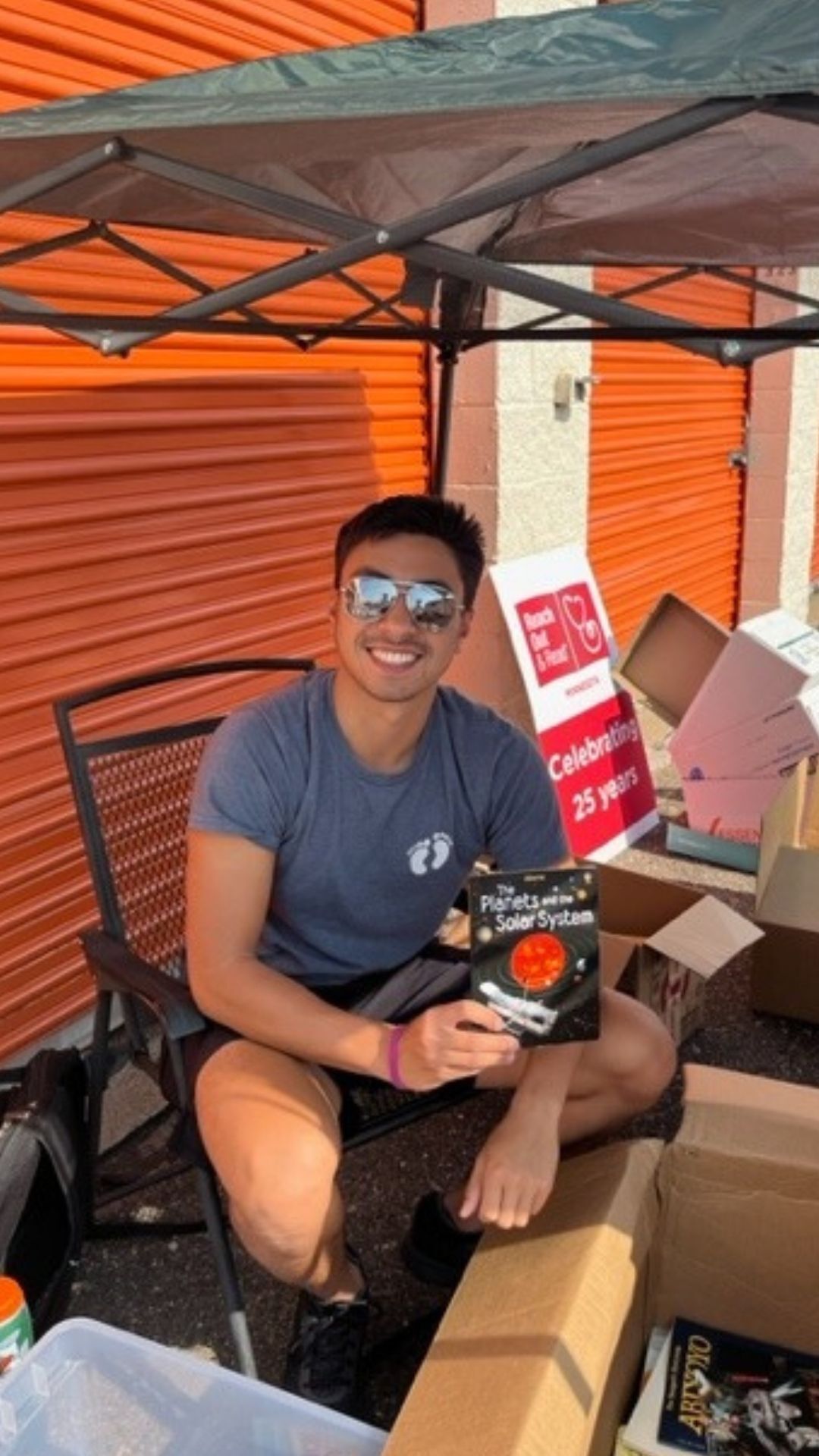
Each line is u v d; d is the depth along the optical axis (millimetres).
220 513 3289
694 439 6305
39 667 2812
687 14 1238
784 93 1006
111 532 2951
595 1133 1997
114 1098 2777
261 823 1787
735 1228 1686
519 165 1789
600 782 4207
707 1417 1597
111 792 2213
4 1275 1759
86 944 2012
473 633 4426
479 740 1940
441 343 3160
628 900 2883
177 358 3080
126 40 2797
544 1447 1259
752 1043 2967
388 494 4020
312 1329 1854
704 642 4391
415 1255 2127
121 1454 1517
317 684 1877
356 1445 1429
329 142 1318
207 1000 1794
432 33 1450
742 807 4125
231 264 3168
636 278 5195
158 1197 2412
